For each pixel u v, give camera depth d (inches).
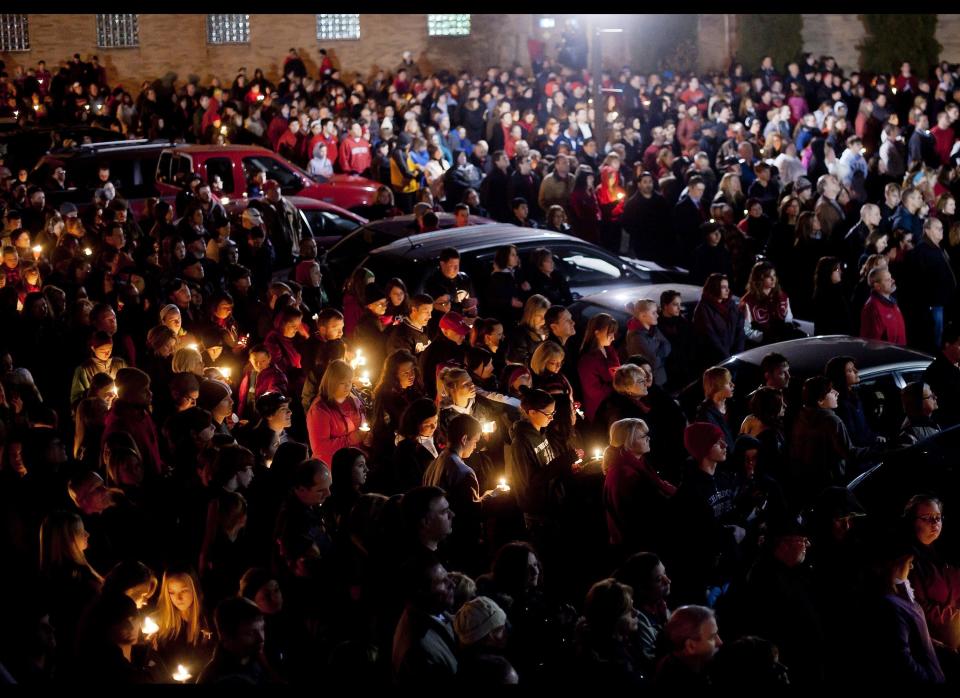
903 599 246.1
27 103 1221.1
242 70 1192.8
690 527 293.3
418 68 1327.5
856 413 355.9
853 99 1100.5
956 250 560.4
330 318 409.4
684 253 692.1
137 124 1189.7
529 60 1332.4
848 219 695.7
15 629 252.2
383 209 729.6
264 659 235.1
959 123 941.2
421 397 346.3
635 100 1093.8
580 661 225.0
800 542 253.1
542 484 318.7
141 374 352.8
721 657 209.5
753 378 390.6
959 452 320.5
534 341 423.2
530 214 806.5
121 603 227.3
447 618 243.0
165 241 562.9
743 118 1067.9
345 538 282.7
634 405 352.2
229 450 291.4
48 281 550.6
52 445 313.9
